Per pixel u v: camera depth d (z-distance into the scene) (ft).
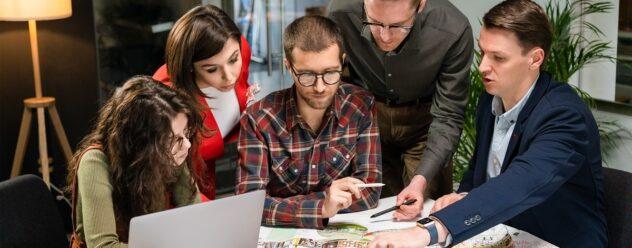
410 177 8.50
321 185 6.77
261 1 14.33
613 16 10.59
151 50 13.55
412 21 6.57
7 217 5.73
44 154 11.66
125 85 5.62
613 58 10.64
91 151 5.61
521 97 5.90
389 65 7.66
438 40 7.41
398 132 8.42
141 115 5.35
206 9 6.57
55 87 12.43
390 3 6.31
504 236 5.77
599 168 5.97
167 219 4.58
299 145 6.63
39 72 11.81
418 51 7.45
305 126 6.57
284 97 6.66
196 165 6.31
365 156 6.80
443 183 8.34
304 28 5.94
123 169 5.49
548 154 5.41
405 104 8.25
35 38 11.42
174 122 5.43
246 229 5.04
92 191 5.48
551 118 5.66
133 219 4.44
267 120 6.60
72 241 5.86
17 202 5.83
